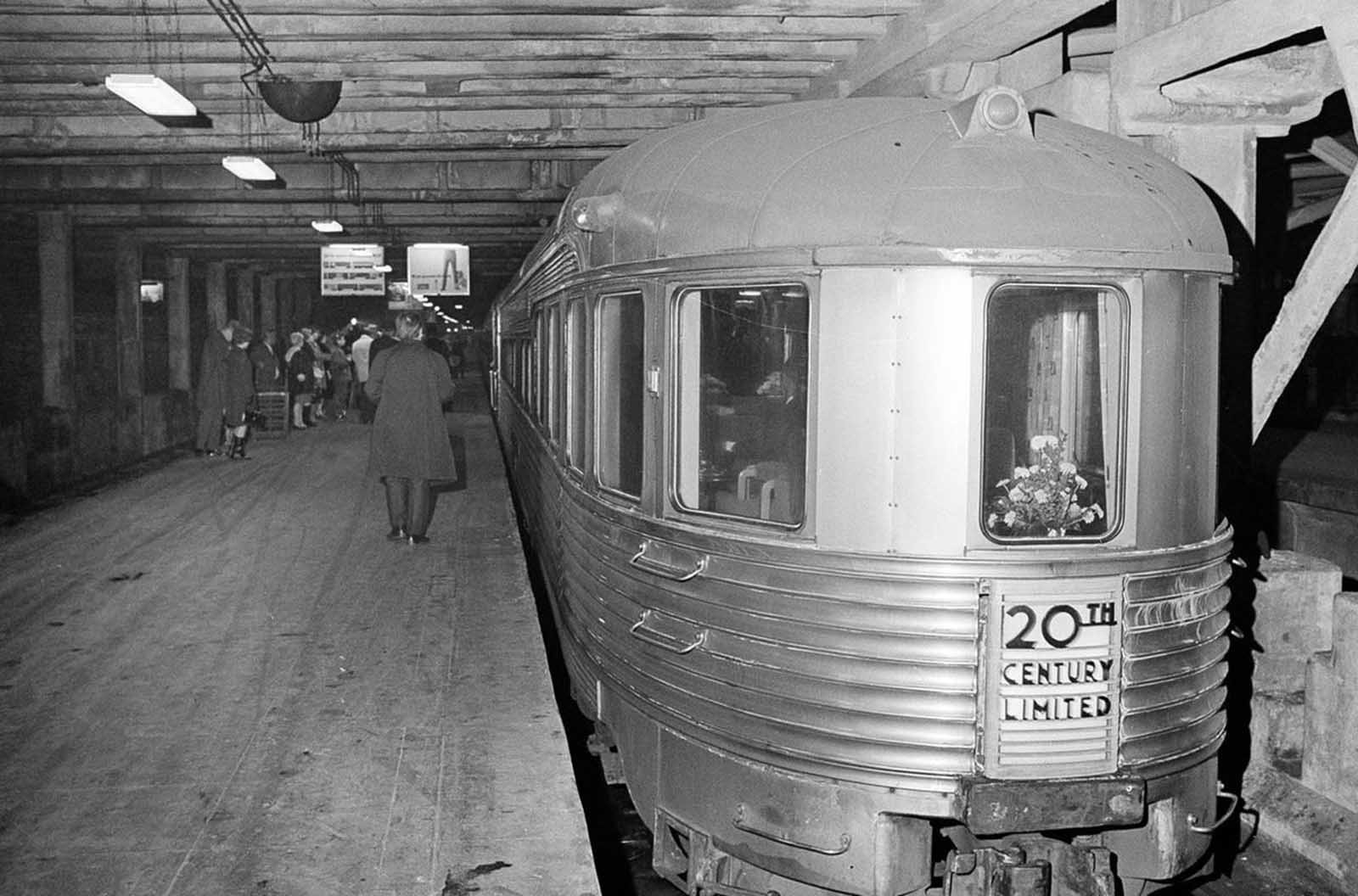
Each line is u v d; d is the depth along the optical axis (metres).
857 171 4.91
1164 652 4.82
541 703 6.86
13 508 14.12
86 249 25.78
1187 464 4.91
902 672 4.68
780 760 4.89
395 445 11.42
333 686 7.15
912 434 4.69
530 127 13.59
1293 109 7.16
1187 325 4.88
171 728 6.41
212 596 9.46
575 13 9.12
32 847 4.95
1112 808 4.66
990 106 4.95
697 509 5.33
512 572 10.31
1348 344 24.17
